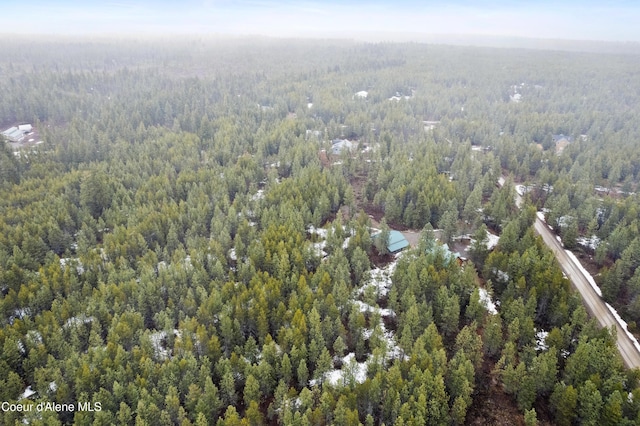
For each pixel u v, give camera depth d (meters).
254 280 71.06
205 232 93.56
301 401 51.91
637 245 78.50
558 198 105.25
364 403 53.38
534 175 137.88
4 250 79.81
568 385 54.62
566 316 65.06
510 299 67.94
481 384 59.31
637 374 52.66
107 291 68.56
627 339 68.06
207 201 101.38
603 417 48.53
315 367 60.75
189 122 178.12
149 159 127.94
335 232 87.25
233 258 85.38
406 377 55.44
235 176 115.50
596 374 52.31
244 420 48.59
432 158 127.06
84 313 65.75
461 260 87.69
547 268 72.25
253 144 147.25
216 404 52.81
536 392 56.09
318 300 66.50
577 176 123.50
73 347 58.81
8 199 101.44
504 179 136.25
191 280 73.75
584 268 86.62
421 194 99.06
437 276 70.12
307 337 61.81
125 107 194.25
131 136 158.75
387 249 88.62
